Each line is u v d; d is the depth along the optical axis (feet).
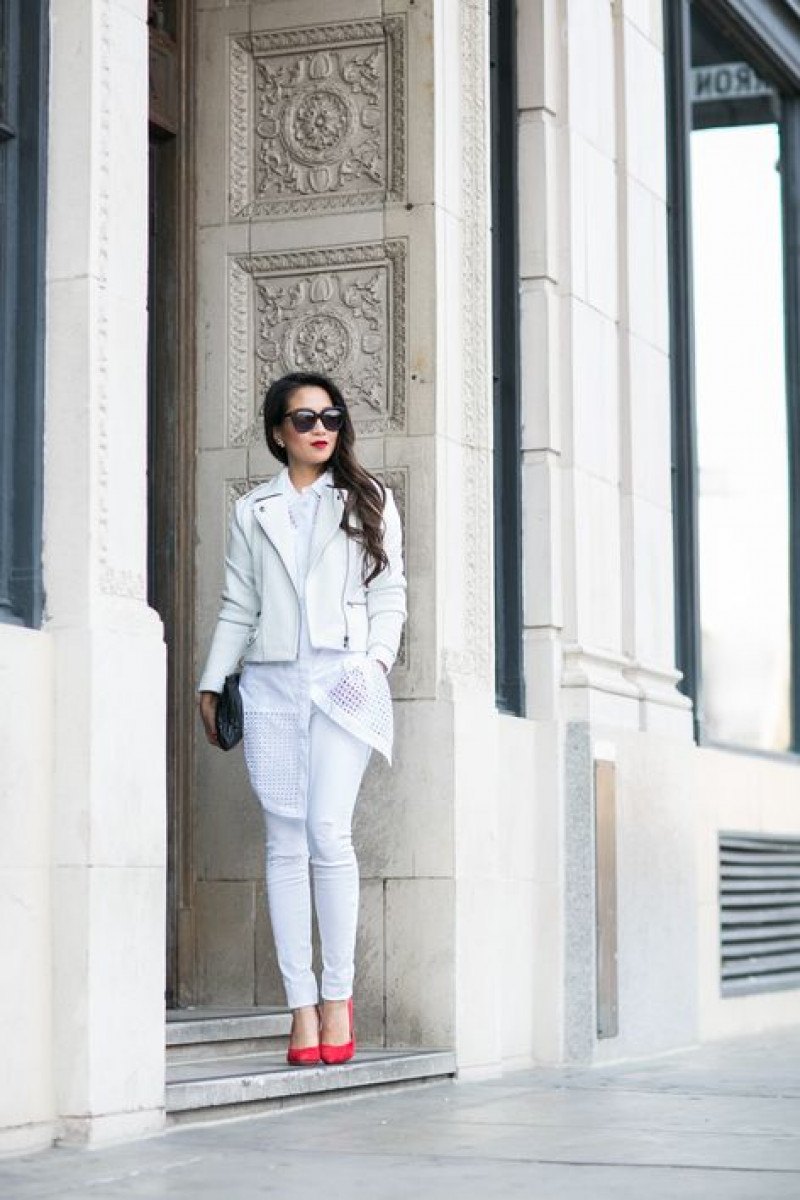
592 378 40.04
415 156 35.45
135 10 27.40
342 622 30.40
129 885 26.05
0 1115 24.54
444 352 35.17
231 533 31.19
